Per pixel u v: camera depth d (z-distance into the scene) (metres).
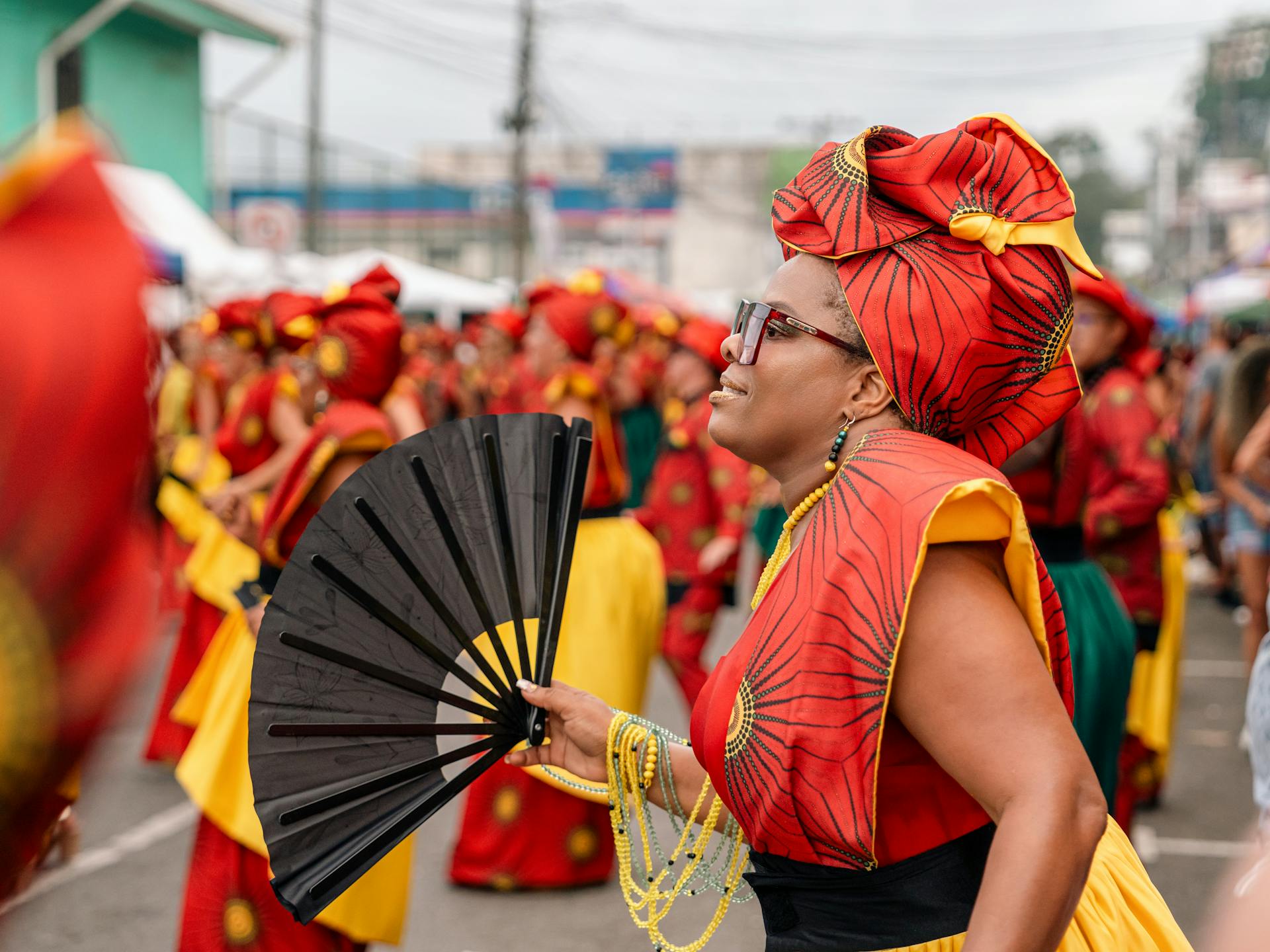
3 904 0.81
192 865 3.56
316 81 26.20
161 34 18.92
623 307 5.45
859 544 1.58
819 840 1.63
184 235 13.48
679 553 6.70
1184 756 7.04
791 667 1.62
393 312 3.73
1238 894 1.21
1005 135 1.77
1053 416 1.86
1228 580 11.55
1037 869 1.42
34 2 15.52
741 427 1.84
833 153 1.80
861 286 1.73
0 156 0.81
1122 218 78.31
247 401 5.53
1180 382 15.18
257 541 3.77
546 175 68.31
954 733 1.51
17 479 0.72
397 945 3.50
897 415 1.78
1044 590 1.62
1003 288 1.72
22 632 0.73
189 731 6.44
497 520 1.94
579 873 5.05
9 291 0.72
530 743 2.00
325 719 1.85
